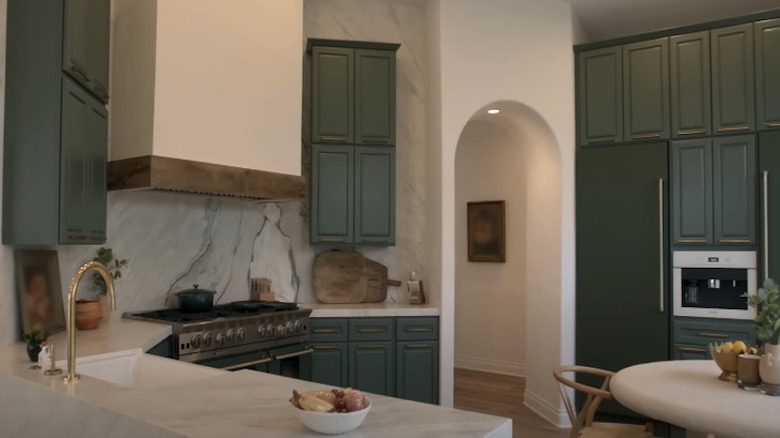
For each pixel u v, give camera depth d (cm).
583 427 291
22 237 238
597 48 443
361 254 456
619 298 427
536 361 471
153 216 349
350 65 431
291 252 441
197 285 351
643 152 424
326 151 425
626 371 270
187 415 129
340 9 461
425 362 412
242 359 332
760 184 389
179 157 300
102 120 293
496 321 593
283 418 127
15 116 239
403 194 467
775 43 390
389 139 436
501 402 489
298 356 379
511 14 436
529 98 436
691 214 409
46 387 160
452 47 422
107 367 222
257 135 346
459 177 617
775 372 221
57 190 238
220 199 393
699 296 405
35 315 257
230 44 331
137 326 297
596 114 441
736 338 390
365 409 121
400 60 471
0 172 237
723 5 442
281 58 365
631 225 426
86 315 281
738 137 398
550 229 454
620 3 441
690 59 414
